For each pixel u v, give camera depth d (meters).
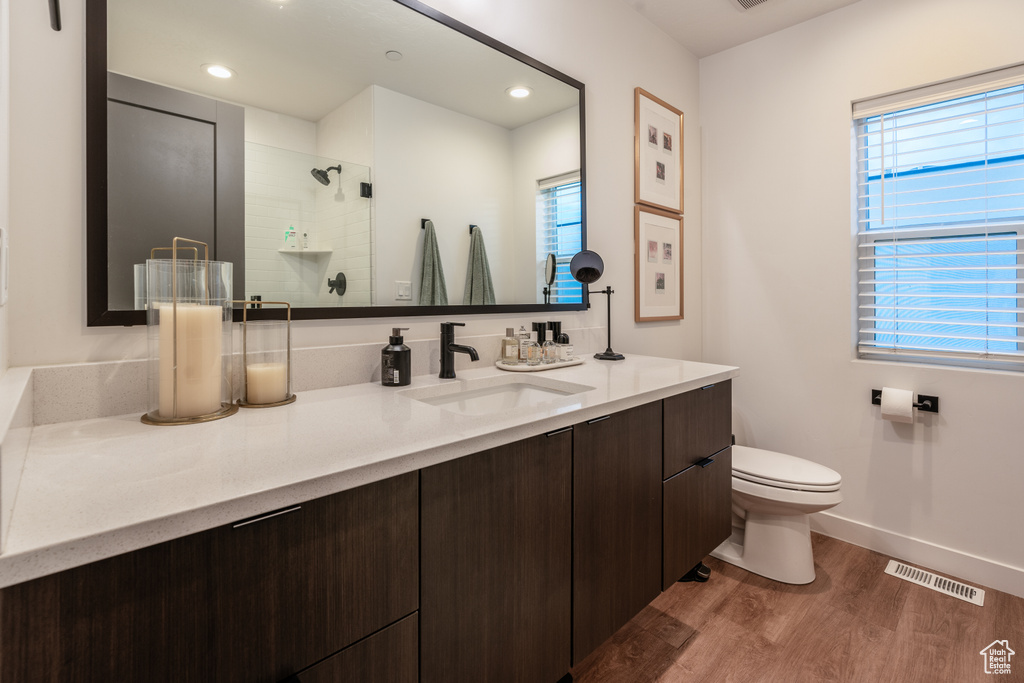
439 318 1.56
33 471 0.68
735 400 2.63
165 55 1.05
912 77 2.04
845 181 2.23
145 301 1.00
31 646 0.49
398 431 0.90
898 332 2.16
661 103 2.42
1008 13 1.83
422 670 0.83
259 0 1.18
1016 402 1.84
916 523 2.07
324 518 0.70
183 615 0.58
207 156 1.10
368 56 1.36
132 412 1.01
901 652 1.52
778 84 2.45
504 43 1.71
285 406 1.09
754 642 1.57
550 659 1.07
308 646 0.69
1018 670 1.43
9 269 0.89
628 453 1.28
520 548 0.99
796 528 1.93
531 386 1.55
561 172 1.90
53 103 0.94
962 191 2.02
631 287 2.29
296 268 1.24
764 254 2.51
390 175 1.42
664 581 1.43
